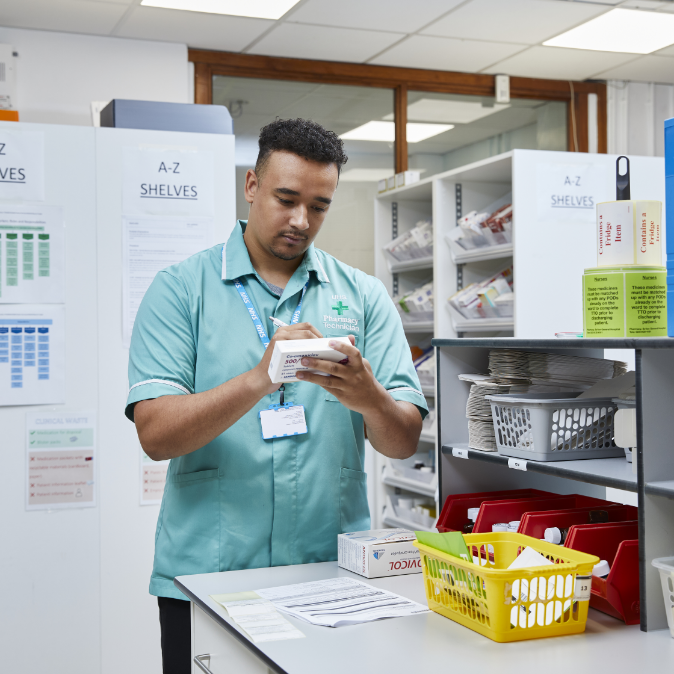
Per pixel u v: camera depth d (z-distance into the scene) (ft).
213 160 8.64
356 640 4.04
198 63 14.80
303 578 5.17
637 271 4.53
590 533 4.57
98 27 13.51
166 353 5.33
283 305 5.67
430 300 12.60
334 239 15.96
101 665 8.15
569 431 4.96
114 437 8.22
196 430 4.90
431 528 12.21
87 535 8.12
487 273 12.03
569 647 3.95
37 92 13.58
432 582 4.52
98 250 8.21
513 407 5.12
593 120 17.39
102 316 8.21
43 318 7.99
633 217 4.55
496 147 17.04
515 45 14.89
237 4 12.67
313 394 5.59
